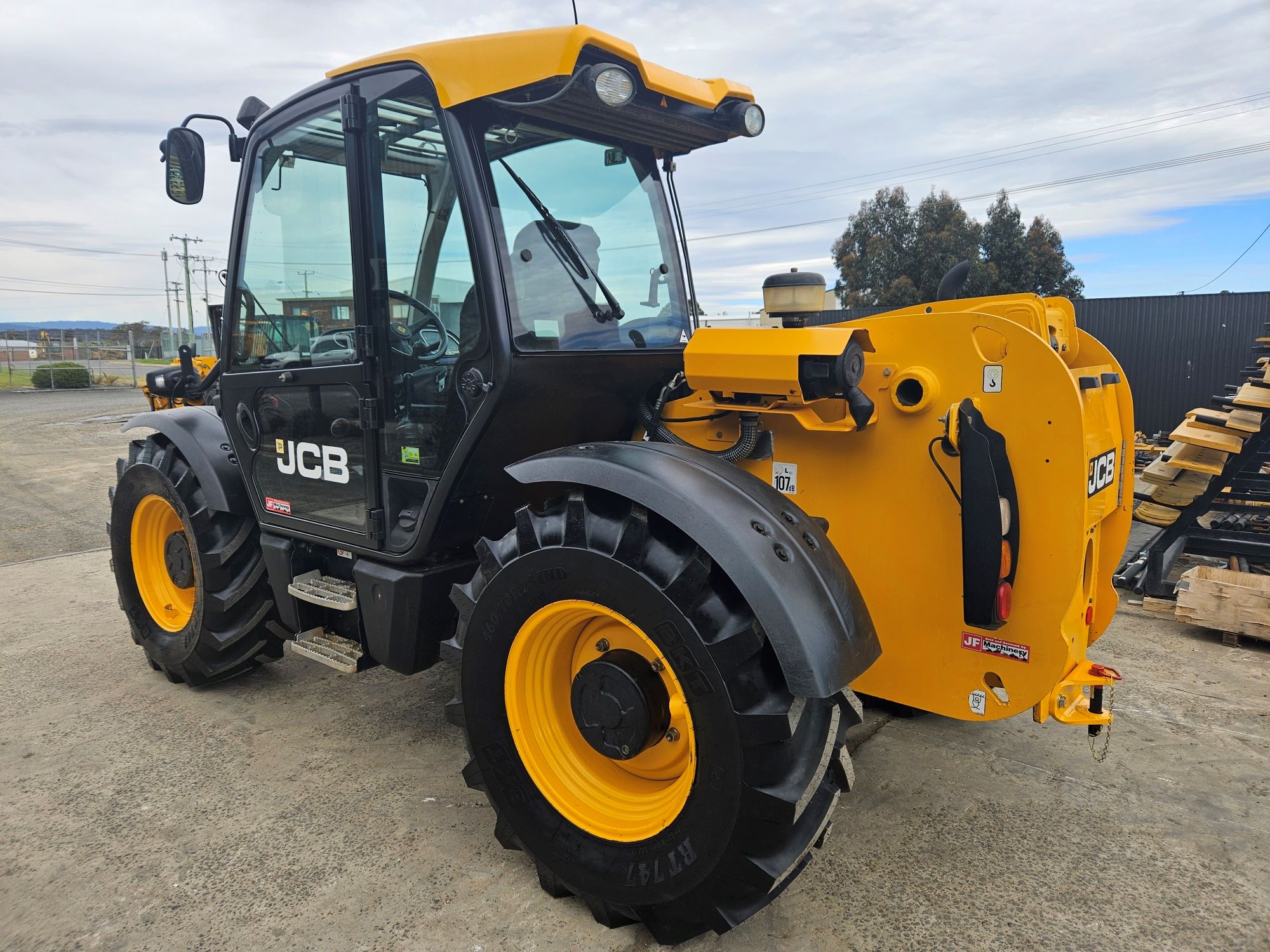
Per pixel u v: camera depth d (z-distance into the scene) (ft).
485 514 8.23
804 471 7.68
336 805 8.50
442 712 10.84
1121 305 40.88
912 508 7.14
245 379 9.73
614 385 8.21
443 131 7.26
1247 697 11.08
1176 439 15.34
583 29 6.51
